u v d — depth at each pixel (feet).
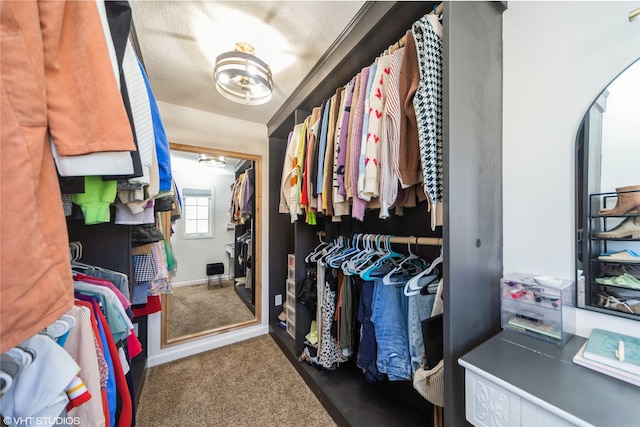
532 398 1.74
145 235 5.10
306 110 6.23
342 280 5.09
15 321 1.24
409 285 3.44
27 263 1.30
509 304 2.95
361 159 3.44
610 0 2.56
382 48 4.02
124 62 2.36
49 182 1.52
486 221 3.04
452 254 2.51
